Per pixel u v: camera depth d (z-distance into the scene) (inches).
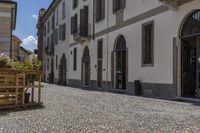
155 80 690.2
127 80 829.2
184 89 614.2
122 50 877.2
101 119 358.9
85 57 1217.4
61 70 1638.8
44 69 2249.0
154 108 470.9
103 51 1007.0
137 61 775.7
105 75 986.1
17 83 451.5
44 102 548.7
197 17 576.1
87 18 1173.1
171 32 634.8
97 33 1065.5
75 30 1332.4
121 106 496.7
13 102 451.2
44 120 352.2
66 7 1545.3
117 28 900.6
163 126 316.2
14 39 2156.7
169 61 639.8
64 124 326.3
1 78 439.2
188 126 316.8
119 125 320.8
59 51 1704.0
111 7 947.3
